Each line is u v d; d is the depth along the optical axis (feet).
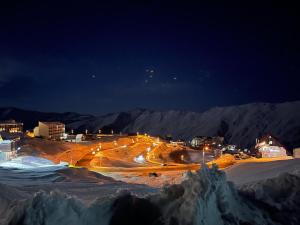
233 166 115.96
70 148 239.09
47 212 29.96
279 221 33.09
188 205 29.07
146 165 188.24
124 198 33.27
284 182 39.68
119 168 169.48
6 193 54.24
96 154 221.66
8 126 289.33
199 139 354.95
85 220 30.78
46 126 287.69
